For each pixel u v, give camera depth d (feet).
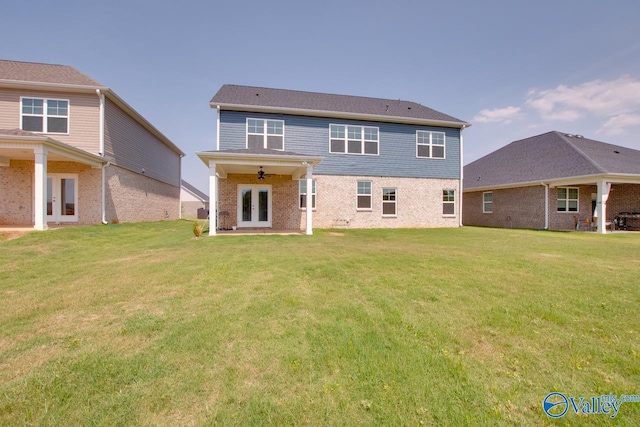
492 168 73.00
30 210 43.83
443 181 57.41
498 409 6.78
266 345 9.49
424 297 13.97
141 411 6.62
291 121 50.01
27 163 43.80
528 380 7.86
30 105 42.63
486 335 10.30
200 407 6.77
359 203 53.31
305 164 38.65
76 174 44.24
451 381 7.79
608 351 9.30
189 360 8.64
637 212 60.75
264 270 18.88
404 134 55.52
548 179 54.24
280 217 49.32
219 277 17.24
